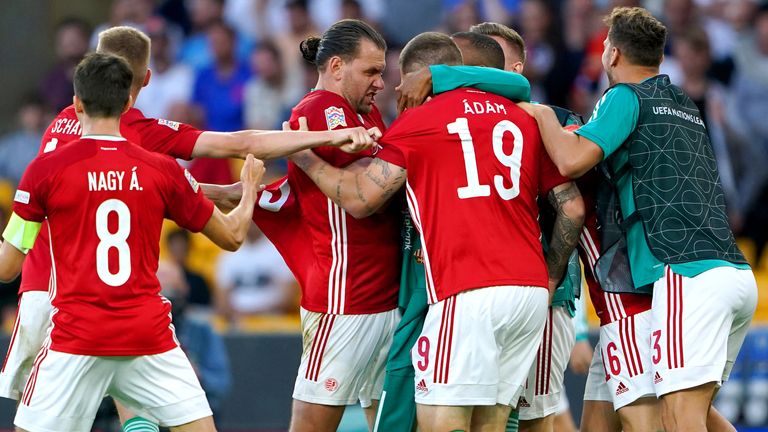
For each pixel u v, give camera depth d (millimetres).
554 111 20219
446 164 17859
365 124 19938
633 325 19250
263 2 46656
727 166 40469
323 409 19969
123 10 48906
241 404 33625
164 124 19094
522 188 18047
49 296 19266
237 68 45625
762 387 32875
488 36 20094
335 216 19531
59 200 17094
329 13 46031
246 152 18844
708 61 40656
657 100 18844
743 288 18594
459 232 17625
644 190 18641
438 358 17703
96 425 27422
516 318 17656
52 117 47188
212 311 40219
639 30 19172
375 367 20672
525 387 20141
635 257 18891
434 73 18469
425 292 19141
